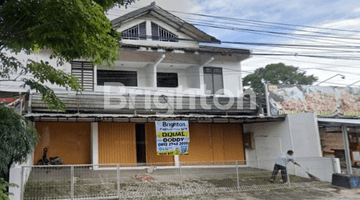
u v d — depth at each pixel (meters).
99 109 12.48
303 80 32.44
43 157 12.75
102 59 5.50
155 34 16.73
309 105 14.33
